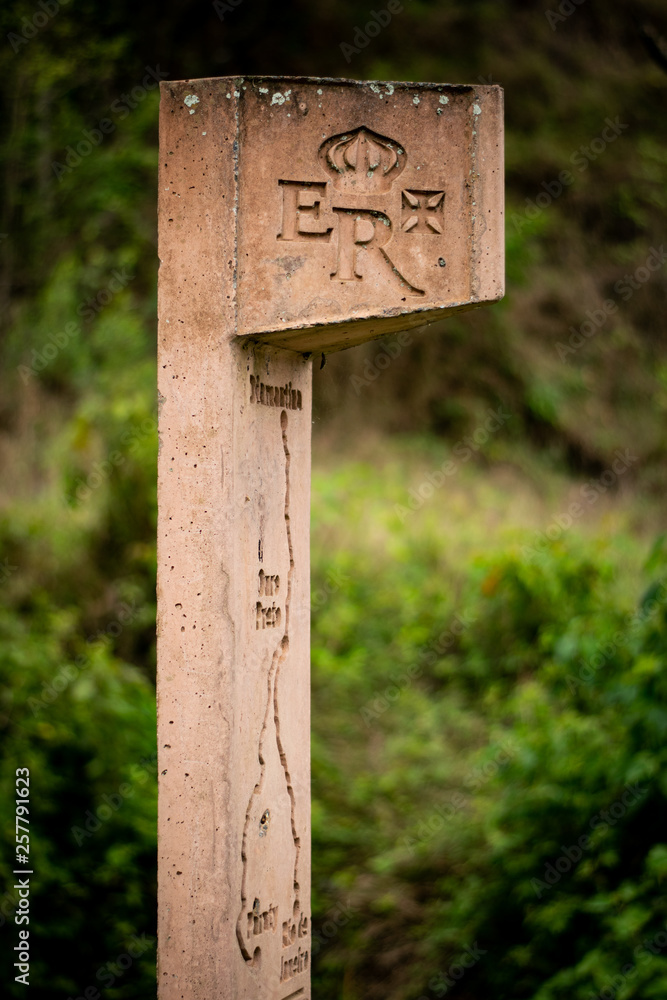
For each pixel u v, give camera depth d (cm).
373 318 266
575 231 1318
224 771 261
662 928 364
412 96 268
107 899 424
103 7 973
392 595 780
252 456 275
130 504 674
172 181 262
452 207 269
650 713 385
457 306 269
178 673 263
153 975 399
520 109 1342
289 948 291
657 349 1262
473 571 709
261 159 262
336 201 265
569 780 431
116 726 474
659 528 892
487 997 407
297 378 302
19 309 905
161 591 264
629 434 1177
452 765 593
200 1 1094
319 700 662
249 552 273
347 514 859
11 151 932
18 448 818
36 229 937
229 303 261
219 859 261
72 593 655
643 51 1409
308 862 301
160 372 265
